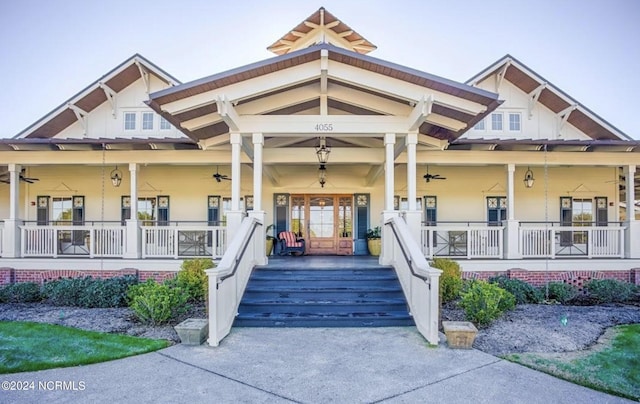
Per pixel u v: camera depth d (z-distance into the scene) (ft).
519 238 36.91
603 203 47.78
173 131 47.98
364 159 34.99
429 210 47.57
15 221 37.73
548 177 48.03
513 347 19.75
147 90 47.75
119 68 46.62
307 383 15.37
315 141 38.65
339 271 29.01
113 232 37.45
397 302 25.21
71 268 36.37
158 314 23.47
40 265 36.50
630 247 38.01
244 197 47.91
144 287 25.45
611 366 17.20
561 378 15.96
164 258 36.70
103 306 28.86
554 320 24.77
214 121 30.09
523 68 46.93
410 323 23.59
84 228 37.37
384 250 31.09
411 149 30.07
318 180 47.47
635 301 31.50
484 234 37.14
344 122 29.91
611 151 38.70
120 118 48.32
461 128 30.45
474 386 15.10
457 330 19.36
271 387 15.02
